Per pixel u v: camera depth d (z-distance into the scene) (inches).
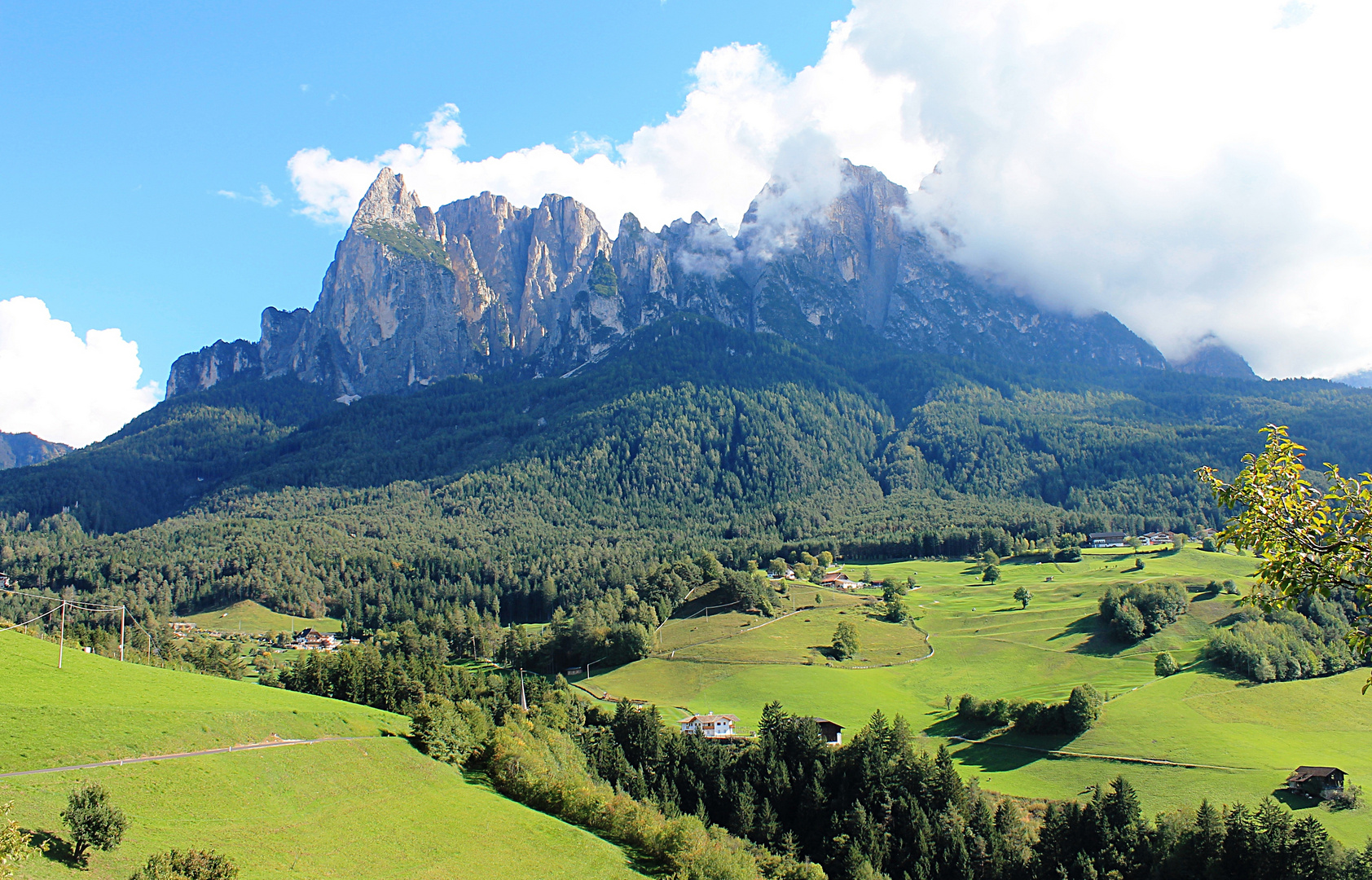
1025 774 5068.9
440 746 4303.6
